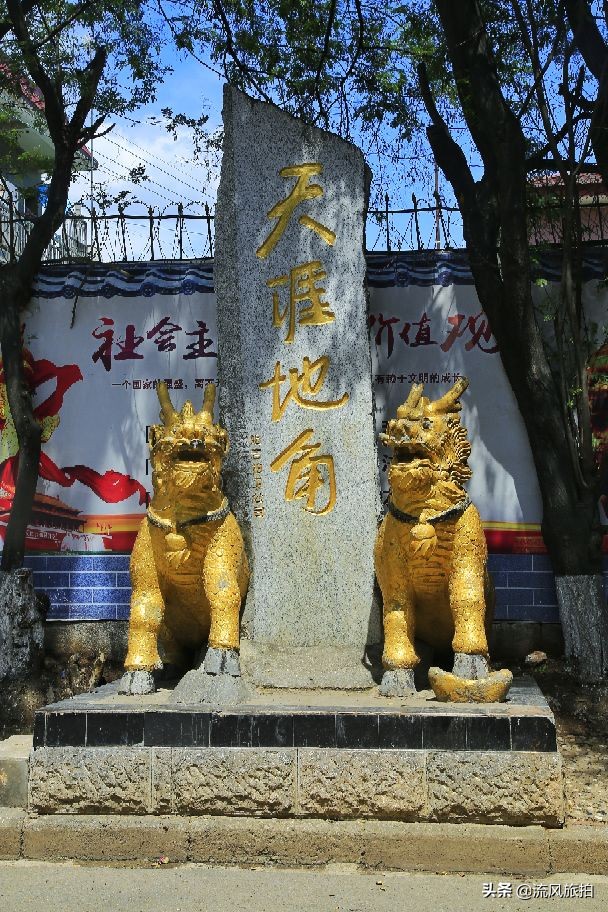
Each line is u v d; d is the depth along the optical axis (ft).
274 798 17.12
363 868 16.38
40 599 27.14
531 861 16.14
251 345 23.53
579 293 26.55
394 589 20.13
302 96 30.07
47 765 17.54
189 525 19.62
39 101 36.19
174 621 21.21
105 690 19.93
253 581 22.48
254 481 22.94
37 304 28.43
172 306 28.27
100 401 28.12
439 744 16.94
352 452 22.88
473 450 27.12
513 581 26.86
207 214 28.94
